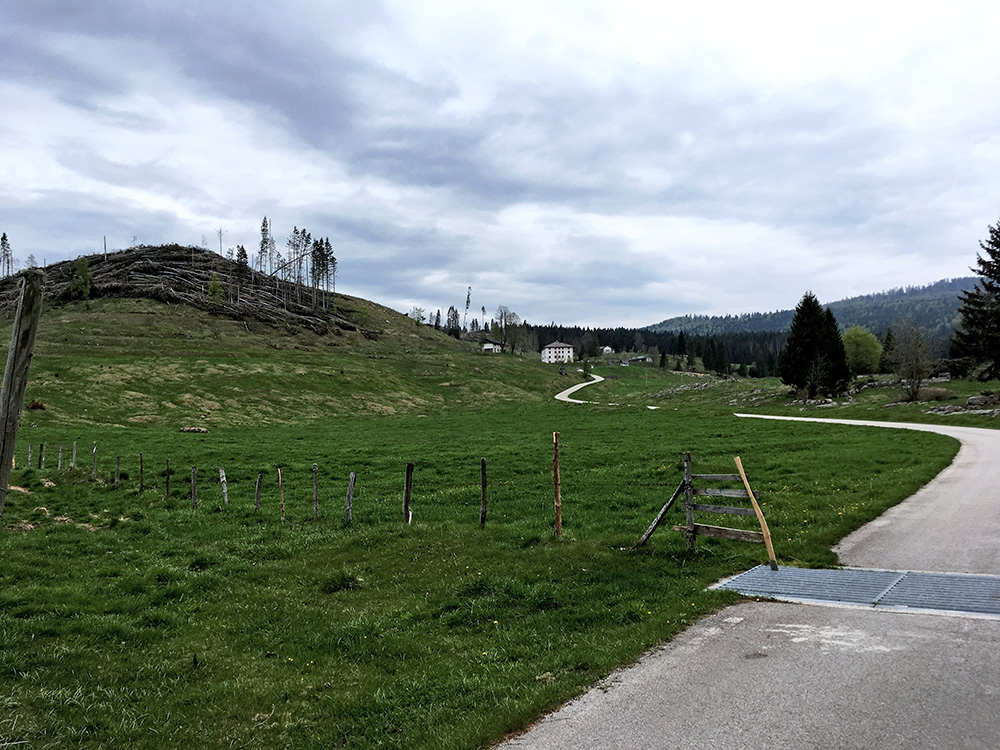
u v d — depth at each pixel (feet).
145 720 27.73
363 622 40.19
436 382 477.77
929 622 31.99
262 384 348.18
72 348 406.00
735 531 47.06
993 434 141.38
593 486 89.45
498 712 25.84
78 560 60.08
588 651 31.96
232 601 47.16
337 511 81.25
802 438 144.97
